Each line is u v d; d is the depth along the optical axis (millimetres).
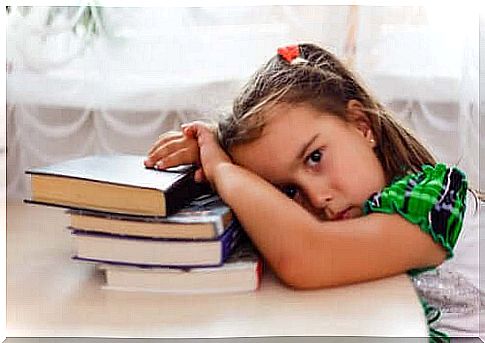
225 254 764
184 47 1299
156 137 1302
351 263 757
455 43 1265
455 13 1256
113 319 706
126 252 758
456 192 833
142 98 1295
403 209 786
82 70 1301
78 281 797
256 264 759
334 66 944
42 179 770
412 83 1276
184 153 877
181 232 743
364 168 847
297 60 927
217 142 890
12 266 844
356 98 925
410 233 778
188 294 757
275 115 853
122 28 1297
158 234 746
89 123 1310
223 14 1291
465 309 949
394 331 673
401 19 1265
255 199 778
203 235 743
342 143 850
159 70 1303
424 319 698
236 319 700
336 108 878
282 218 763
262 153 849
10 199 1153
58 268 837
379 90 1274
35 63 1295
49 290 774
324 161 838
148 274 763
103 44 1297
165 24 1297
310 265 750
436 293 966
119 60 1301
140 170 830
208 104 1278
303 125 845
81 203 762
